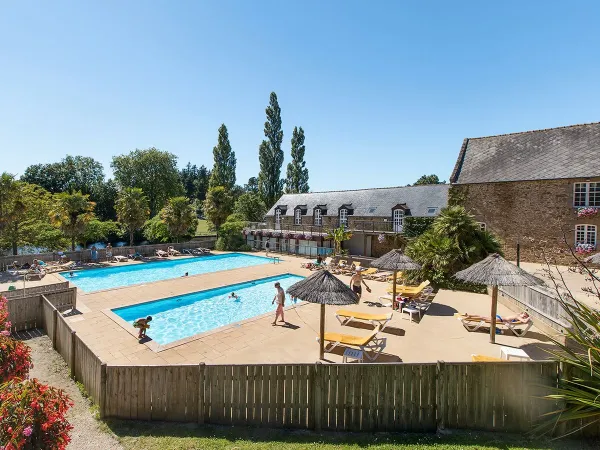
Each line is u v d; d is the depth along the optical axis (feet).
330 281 30.07
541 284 32.04
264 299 62.23
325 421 21.35
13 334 39.83
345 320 42.57
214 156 176.04
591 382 19.06
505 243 78.02
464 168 87.40
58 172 181.27
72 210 92.73
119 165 177.58
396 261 47.37
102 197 172.86
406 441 19.76
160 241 133.80
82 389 26.89
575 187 69.77
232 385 21.98
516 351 28.63
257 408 21.83
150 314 53.11
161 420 22.61
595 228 67.36
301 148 185.88
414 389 21.15
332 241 112.06
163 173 183.83
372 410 21.17
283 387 21.66
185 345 35.29
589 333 20.56
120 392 22.99
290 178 187.11
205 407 22.24
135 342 36.47
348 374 21.13
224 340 36.52
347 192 122.52
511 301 47.14
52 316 37.06
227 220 141.08
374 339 33.68
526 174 75.87
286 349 33.94
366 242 106.22
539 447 18.86
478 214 81.66
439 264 60.49
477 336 37.04
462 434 20.57
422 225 88.53
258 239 131.85
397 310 47.65
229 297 63.46
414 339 36.19
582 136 74.38
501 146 86.22
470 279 34.73
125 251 104.58
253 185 355.97
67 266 84.89
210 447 19.15
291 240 120.67
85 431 21.50
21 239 98.53
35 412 13.56
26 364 19.63
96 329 40.65
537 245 71.72
